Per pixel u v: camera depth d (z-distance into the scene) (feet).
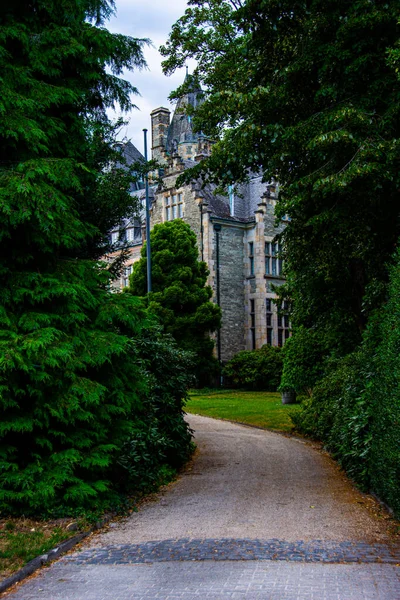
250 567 19.12
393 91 32.86
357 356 39.04
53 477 25.17
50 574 19.17
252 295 119.96
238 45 55.16
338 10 34.06
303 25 35.68
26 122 25.49
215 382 114.83
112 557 20.77
